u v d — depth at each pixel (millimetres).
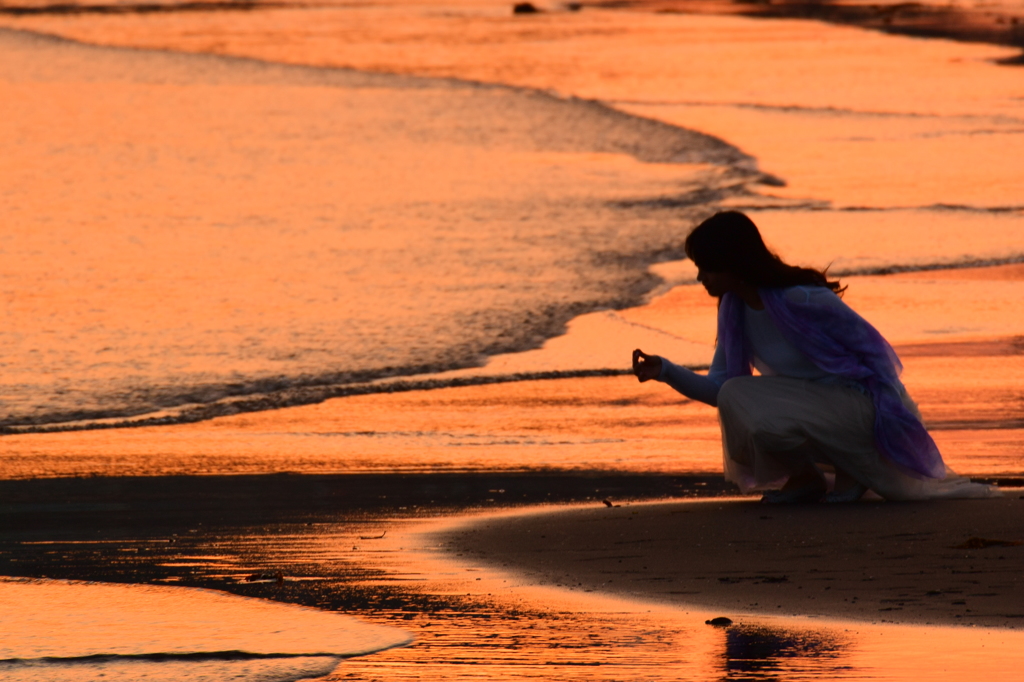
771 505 20406
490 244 52219
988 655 12781
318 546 18297
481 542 18281
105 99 99312
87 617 14688
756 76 115688
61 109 93938
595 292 44438
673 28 167750
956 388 32281
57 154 75250
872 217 57812
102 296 43375
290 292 44125
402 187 65312
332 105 96688
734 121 89562
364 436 28922
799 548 17016
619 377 34562
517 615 14523
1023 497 20625
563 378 34500
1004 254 49969
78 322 40062
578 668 12727
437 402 32250
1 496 22734
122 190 64250
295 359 36312
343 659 13133
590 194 63812
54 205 60031
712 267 21062
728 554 16859
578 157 75375
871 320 40125
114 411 31516
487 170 70562
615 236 53969
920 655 12820
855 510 19438
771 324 21078
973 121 88312
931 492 21016
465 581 16062
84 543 18719
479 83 110625
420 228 55312
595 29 167250
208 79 112375
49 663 13117
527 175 69125
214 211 58875
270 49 139375
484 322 40344
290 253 50250
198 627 14258
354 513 21000
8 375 34469
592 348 37500
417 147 78500
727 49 139250
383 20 183875
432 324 40094
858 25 171000
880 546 16969
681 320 40750
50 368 35188
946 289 44375
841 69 120500
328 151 76875
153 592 15789
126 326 39656
